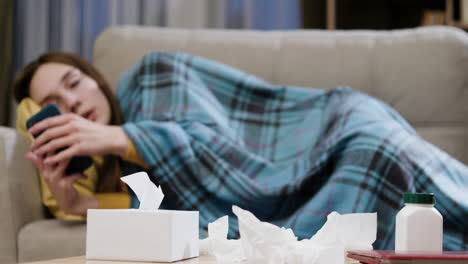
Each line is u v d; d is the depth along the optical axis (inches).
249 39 70.7
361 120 48.9
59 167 50.9
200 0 98.3
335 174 44.9
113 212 26.6
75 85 62.9
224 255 27.5
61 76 62.0
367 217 27.6
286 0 99.4
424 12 104.0
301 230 43.0
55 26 99.3
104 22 99.4
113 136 53.0
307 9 100.9
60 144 50.1
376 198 42.6
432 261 22.8
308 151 56.6
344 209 42.7
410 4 106.3
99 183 59.6
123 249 26.3
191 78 65.4
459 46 63.7
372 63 66.3
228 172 51.6
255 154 60.1
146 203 28.4
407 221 25.9
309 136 57.9
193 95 62.8
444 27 66.4
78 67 64.7
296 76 67.8
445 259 22.8
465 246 42.1
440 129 62.8
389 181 43.0
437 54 63.9
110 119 65.2
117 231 26.5
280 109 63.1
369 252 25.0
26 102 62.4
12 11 97.6
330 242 26.1
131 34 72.6
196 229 28.9
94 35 99.3
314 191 48.6
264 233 25.2
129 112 65.7
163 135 54.3
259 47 69.9
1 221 48.8
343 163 45.3
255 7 99.3
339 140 47.2
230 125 63.3
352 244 27.4
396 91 64.7
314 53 68.0
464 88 63.1
